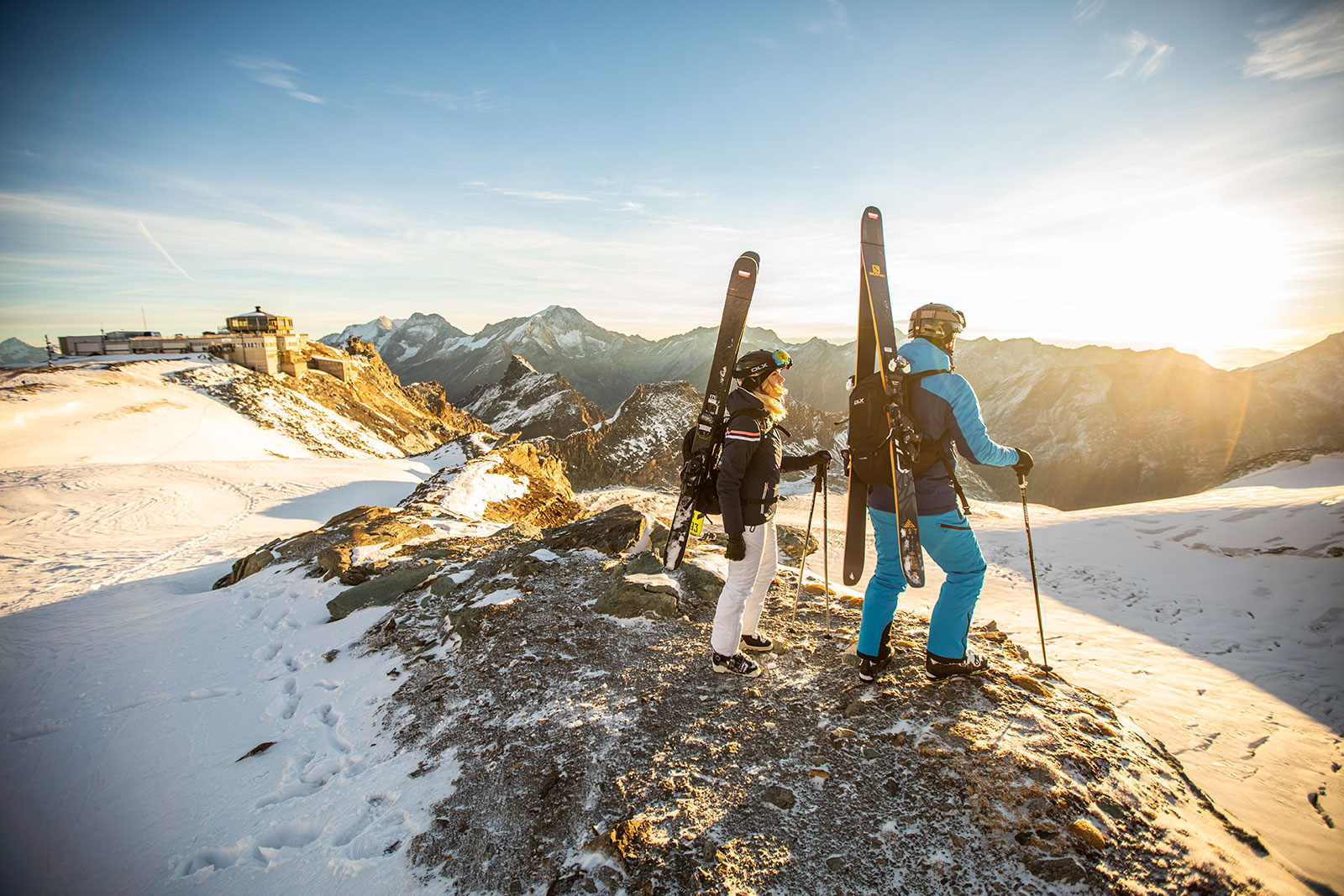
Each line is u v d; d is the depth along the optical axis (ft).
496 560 22.06
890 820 8.40
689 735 10.53
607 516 24.97
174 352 290.76
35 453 144.15
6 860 11.21
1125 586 42.73
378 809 10.32
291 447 207.10
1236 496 78.54
